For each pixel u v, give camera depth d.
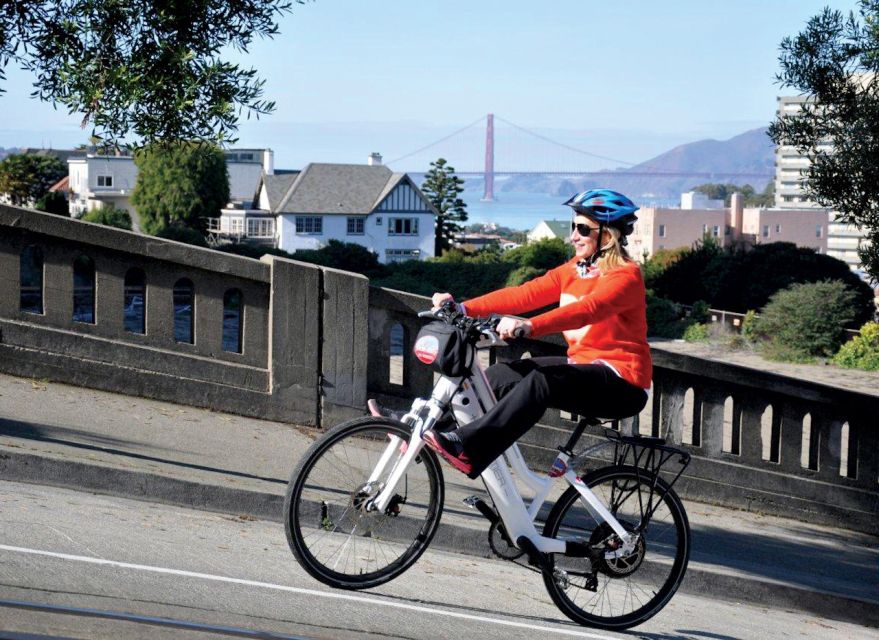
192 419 8.38
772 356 43.91
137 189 97.06
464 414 4.73
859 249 11.79
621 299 4.71
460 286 65.88
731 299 55.97
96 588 4.44
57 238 8.45
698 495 10.02
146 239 8.56
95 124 8.16
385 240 99.00
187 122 8.25
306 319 8.92
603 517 5.16
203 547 5.41
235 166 121.62
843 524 10.40
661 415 9.89
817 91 11.62
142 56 8.27
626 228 4.84
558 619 5.31
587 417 5.01
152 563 4.93
